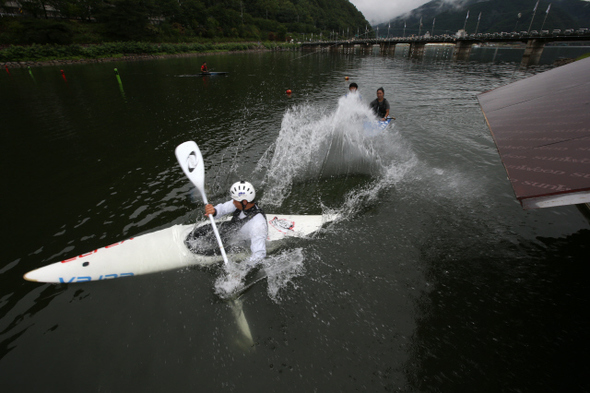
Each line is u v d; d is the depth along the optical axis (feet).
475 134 25.04
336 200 15.53
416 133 25.59
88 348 8.29
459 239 12.31
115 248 11.29
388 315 9.10
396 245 12.07
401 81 60.34
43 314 9.32
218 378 7.49
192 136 26.35
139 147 23.85
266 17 337.72
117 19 160.86
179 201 15.69
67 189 17.29
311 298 9.70
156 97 45.37
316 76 71.15
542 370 7.45
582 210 13.79
